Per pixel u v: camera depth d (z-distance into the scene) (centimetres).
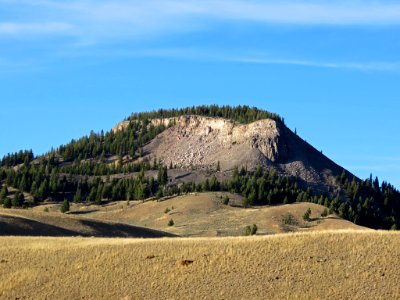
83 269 6781
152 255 6906
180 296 6081
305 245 6900
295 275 6275
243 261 6619
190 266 6588
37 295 6372
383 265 6334
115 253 7069
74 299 6238
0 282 6638
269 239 7156
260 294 5991
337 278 6166
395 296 5800
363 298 5800
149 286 6300
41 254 7275
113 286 6375
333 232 7281
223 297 5997
